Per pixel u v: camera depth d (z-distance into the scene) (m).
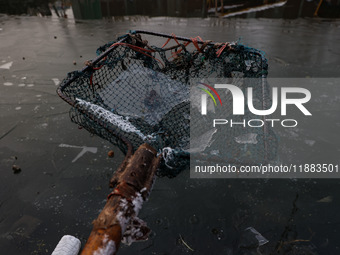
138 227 1.09
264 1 8.58
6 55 5.09
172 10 8.96
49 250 1.69
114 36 6.20
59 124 2.97
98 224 0.92
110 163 2.41
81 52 5.21
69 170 2.33
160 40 4.42
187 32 6.35
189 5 8.77
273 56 4.80
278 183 2.14
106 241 0.88
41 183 2.20
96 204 2.01
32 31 6.74
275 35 6.12
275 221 1.85
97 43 5.73
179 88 2.55
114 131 1.47
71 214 1.94
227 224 1.84
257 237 1.75
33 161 2.44
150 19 8.04
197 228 1.82
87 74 2.03
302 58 4.71
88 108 1.58
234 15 8.41
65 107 3.30
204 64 2.46
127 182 1.05
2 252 1.69
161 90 2.51
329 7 8.05
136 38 2.44
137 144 1.53
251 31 6.45
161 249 1.70
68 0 10.12
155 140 1.53
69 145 2.64
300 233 1.77
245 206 1.96
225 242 1.73
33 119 3.06
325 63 4.48
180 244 1.72
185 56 2.48
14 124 2.97
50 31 6.73
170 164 1.37
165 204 1.99
